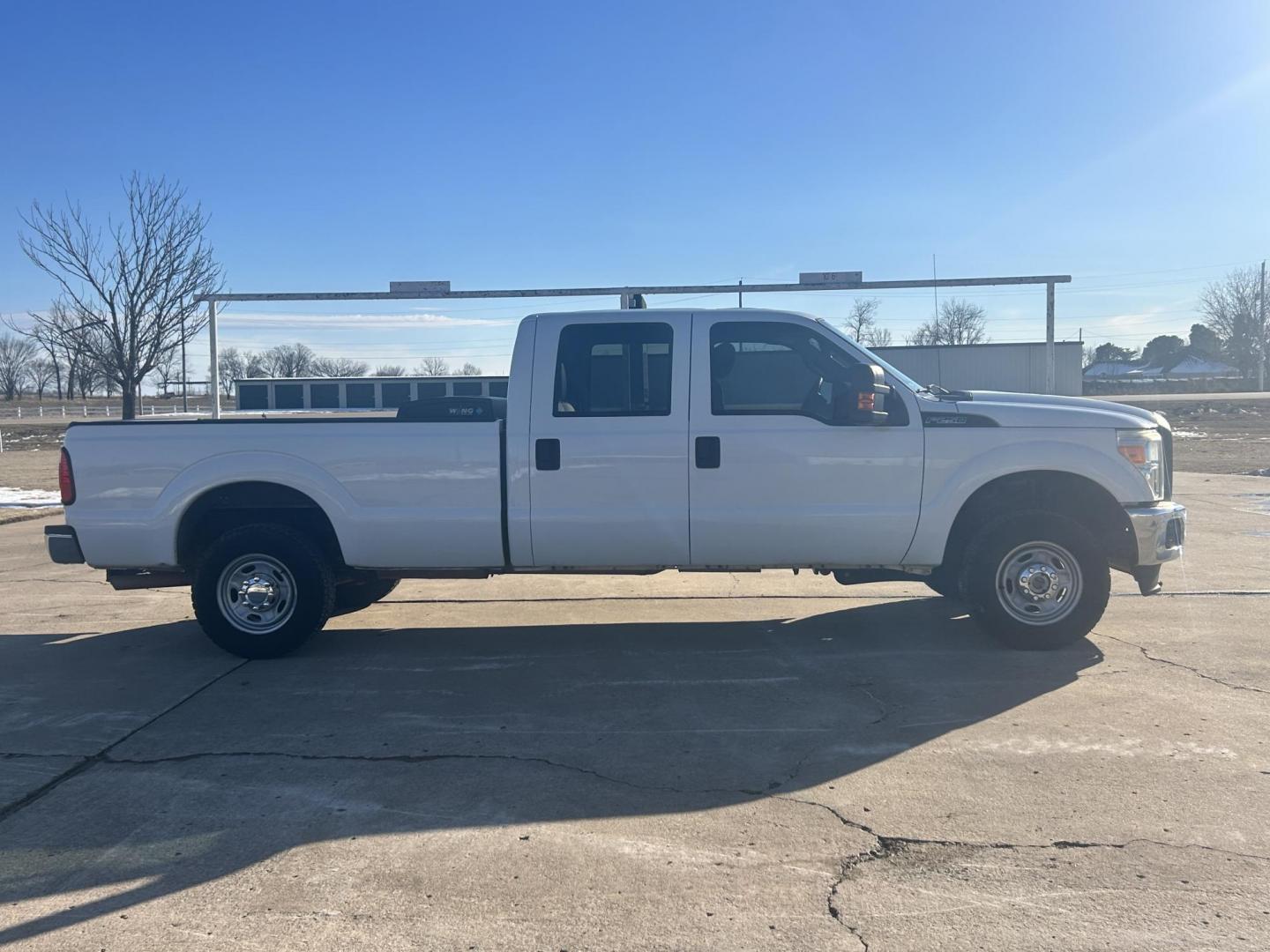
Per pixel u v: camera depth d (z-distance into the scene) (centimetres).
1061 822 393
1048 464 612
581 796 426
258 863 368
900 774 444
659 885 350
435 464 629
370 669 627
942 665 614
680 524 623
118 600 857
